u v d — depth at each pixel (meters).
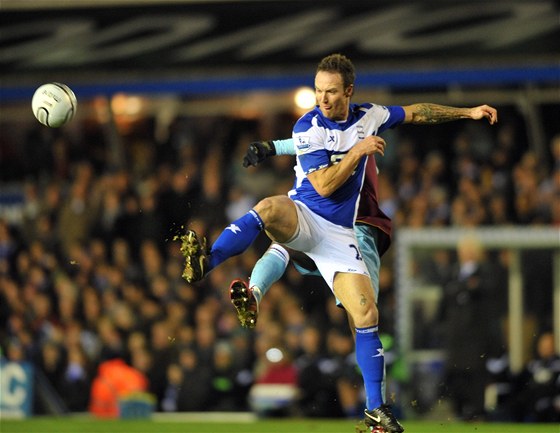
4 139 67.12
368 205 26.59
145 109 66.25
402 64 51.00
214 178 58.22
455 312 45.59
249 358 50.28
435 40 50.75
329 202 24.95
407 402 47.56
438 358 48.75
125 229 58.06
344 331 49.38
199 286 54.38
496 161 57.25
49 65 54.38
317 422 42.12
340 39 51.59
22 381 50.25
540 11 49.84
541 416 45.09
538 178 55.66
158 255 56.12
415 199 54.69
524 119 60.38
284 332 50.00
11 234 61.44
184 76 53.25
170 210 57.94
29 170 66.25
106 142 66.00
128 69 53.75
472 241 46.75
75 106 26.20
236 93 64.94
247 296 24.31
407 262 50.56
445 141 59.78
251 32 52.50
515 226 53.44
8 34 54.84
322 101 24.41
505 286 48.31
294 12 52.25
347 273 24.91
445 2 50.81
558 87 58.44
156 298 54.31
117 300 54.66
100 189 60.09
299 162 25.09
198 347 50.62
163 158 64.75
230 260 54.38
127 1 53.81
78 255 57.69
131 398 48.75
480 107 26.03
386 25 51.25
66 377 52.28
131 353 51.91
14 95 55.09
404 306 49.78
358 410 47.47
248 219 24.34
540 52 49.75
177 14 53.38
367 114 25.25
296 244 24.89
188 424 41.00
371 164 26.62
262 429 38.00
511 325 48.84
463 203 53.84
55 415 50.84
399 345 48.97
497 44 50.16
